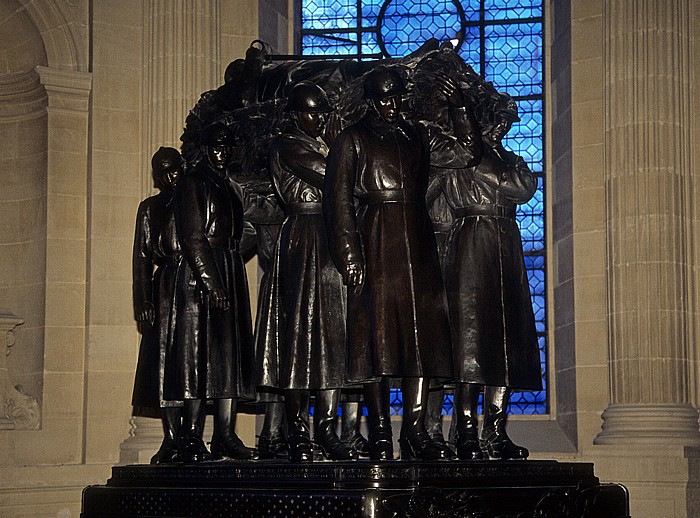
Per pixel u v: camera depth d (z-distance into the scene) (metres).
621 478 14.31
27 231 16.06
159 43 15.75
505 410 10.17
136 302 10.85
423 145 9.67
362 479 8.58
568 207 16.17
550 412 16.28
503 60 17.52
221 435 10.62
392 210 9.48
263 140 10.41
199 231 10.21
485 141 10.17
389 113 9.52
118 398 15.59
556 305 16.44
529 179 10.07
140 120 15.92
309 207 10.02
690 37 15.31
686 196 15.08
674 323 14.77
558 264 16.44
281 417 10.84
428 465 8.75
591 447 14.66
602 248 15.77
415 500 8.49
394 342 9.27
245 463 9.66
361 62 10.43
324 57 10.58
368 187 9.54
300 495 8.75
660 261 14.85
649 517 14.16
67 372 15.66
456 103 9.70
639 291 14.85
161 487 9.91
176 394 10.27
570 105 16.27
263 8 16.61
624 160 15.17
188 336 10.29
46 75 15.83
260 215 10.70
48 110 15.95
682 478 14.12
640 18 15.28
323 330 9.77
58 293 15.75
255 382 10.17
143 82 15.88
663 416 14.48
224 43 16.09
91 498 10.36
